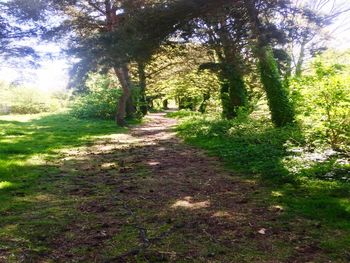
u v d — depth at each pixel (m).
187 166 9.48
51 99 46.44
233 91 19.75
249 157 9.65
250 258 4.02
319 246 4.29
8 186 7.34
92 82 29.66
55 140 15.34
